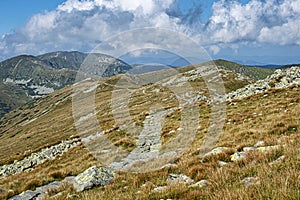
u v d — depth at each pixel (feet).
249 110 101.14
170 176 41.60
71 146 103.65
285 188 23.21
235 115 96.12
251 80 344.49
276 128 64.13
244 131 67.87
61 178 56.80
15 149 265.13
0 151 300.61
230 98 137.90
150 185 37.06
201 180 35.14
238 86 310.65
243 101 120.98
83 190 41.73
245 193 24.50
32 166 96.02
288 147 39.50
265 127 69.51
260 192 24.48
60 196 40.24
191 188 32.91
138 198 32.12
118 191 37.73
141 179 42.37
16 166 100.48
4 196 46.88
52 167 74.79
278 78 145.69
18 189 49.42
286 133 59.72
